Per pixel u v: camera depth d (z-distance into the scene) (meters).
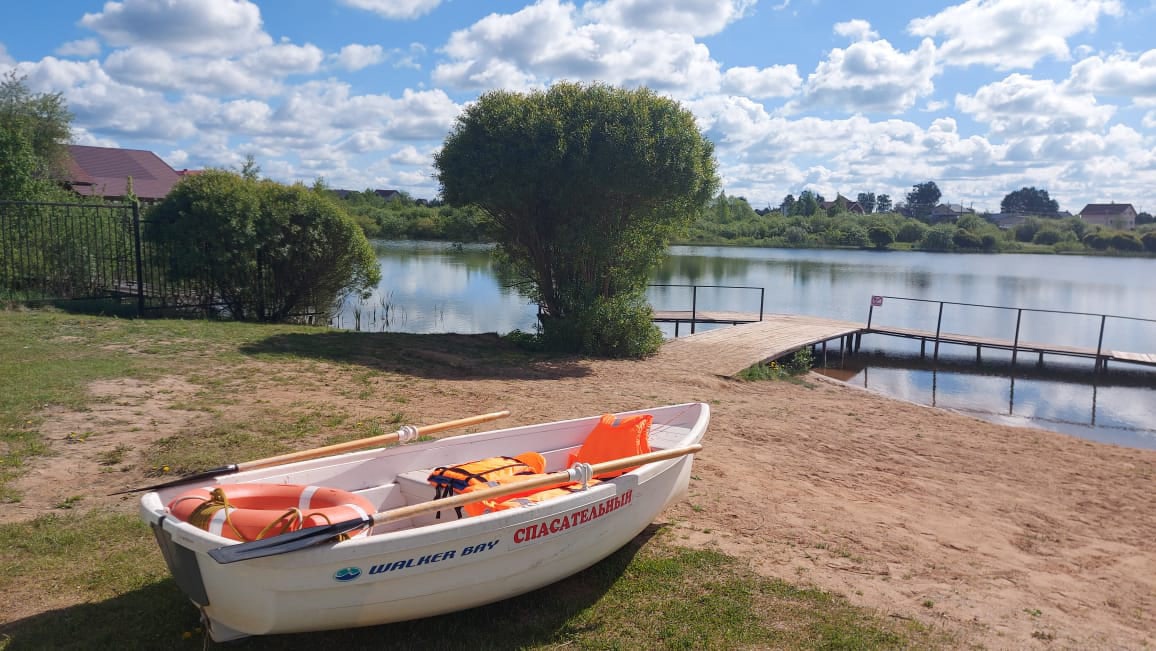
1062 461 10.13
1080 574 6.34
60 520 5.80
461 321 24.05
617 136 14.34
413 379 11.82
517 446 6.39
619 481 5.17
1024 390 17.25
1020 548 6.85
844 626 4.92
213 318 16.84
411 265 44.06
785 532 6.66
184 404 9.00
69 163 32.66
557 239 15.89
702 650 4.53
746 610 5.06
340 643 4.38
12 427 7.65
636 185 14.65
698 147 15.52
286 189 17.69
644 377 13.79
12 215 17.33
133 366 10.54
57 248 16.34
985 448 10.54
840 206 115.94
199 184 16.72
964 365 20.53
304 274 17.95
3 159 19.95
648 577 5.50
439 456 5.89
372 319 23.94
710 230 94.88
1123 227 119.94
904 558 6.30
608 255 16.22
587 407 10.88
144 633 4.34
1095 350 19.72
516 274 18.14
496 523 4.32
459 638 4.50
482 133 15.02
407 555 4.02
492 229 17.03
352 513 4.16
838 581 5.66
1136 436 13.20
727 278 45.00
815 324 22.62
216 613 3.96
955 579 5.95
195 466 7.05
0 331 11.99
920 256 74.38
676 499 6.21
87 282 17.03
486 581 4.44
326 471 5.23
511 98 15.23
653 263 17.44
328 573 3.84
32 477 6.54
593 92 15.28
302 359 12.27
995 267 59.47
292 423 8.64
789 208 136.00
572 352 15.84
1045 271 55.84
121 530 5.68
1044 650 4.84
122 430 7.91
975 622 5.17
